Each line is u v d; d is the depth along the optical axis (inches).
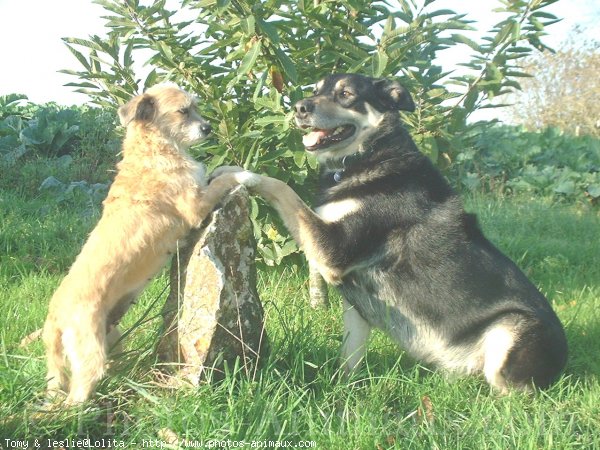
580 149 221.8
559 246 136.8
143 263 74.7
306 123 84.2
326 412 71.7
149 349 75.0
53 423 67.2
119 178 77.1
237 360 71.4
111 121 174.1
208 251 73.2
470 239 83.7
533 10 92.2
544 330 81.0
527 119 360.5
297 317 90.0
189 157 79.8
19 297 98.2
